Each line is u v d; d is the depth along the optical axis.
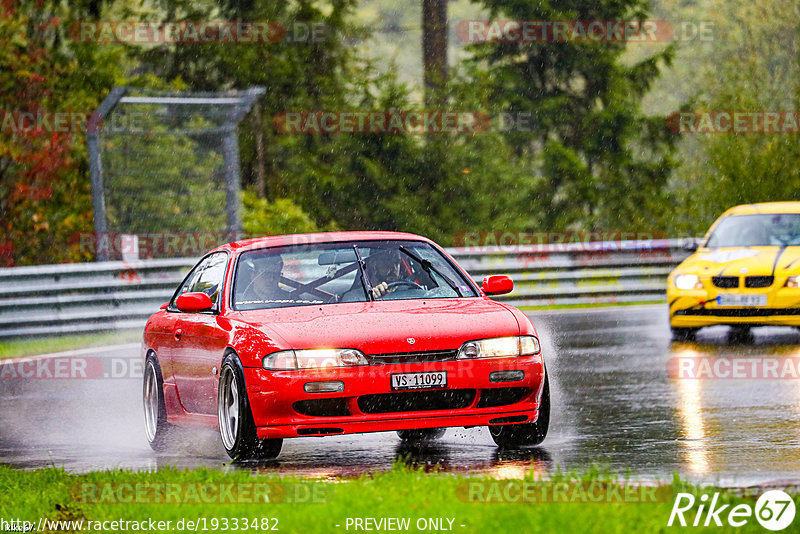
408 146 120.44
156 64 119.25
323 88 120.69
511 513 18.97
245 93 77.06
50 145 94.88
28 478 25.77
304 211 117.81
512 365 27.89
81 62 105.81
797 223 58.88
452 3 161.25
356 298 30.47
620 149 132.88
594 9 134.88
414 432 32.44
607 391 41.00
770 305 53.69
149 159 98.94
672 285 56.25
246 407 27.50
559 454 28.47
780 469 25.78
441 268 31.84
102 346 60.62
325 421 27.03
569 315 71.50
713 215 122.94
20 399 44.06
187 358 31.20
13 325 61.91
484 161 121.50
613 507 19.23
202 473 24.20
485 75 128.25
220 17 123.88
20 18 96.94
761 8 131.88
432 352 27.50
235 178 79.31
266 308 30.06
